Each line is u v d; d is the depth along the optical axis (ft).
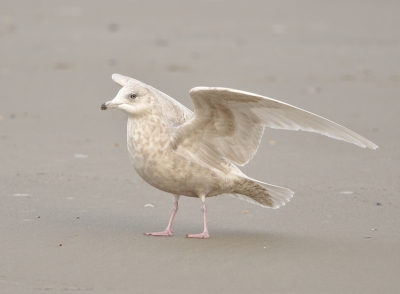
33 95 73.72
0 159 51.34
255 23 120.57
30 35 107.96
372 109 67.87
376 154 53.42
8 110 67.41
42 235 34.96
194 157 35.37
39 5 135.44
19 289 27.48
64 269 29.89
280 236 35.37
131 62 90.27
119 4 137.80
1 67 86.89
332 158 52.65
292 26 118.32
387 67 88.38
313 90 75.92
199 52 97.25
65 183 45.65
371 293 27.48
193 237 35.09
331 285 28.32
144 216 39.32
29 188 44.29
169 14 128.67
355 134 32.27
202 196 35.65
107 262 30.91
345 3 139.95
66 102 71.10
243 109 34.27
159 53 96.17
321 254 32.32
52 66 88.07
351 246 33.55
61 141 57.16
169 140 34.86
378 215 38.99
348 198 42.42
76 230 36.04
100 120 64.90
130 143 35.12
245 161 36.35
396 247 33.35
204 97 33.63
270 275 29.43
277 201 36.32
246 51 98.22
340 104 69.77
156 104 34.78
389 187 44.78
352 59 93.30
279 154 54.03
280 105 32.83
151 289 27.68
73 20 121.60
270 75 83.46
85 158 52.26
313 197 42.80
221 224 37.81
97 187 44.98
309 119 33.40
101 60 91.66
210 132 35.35
